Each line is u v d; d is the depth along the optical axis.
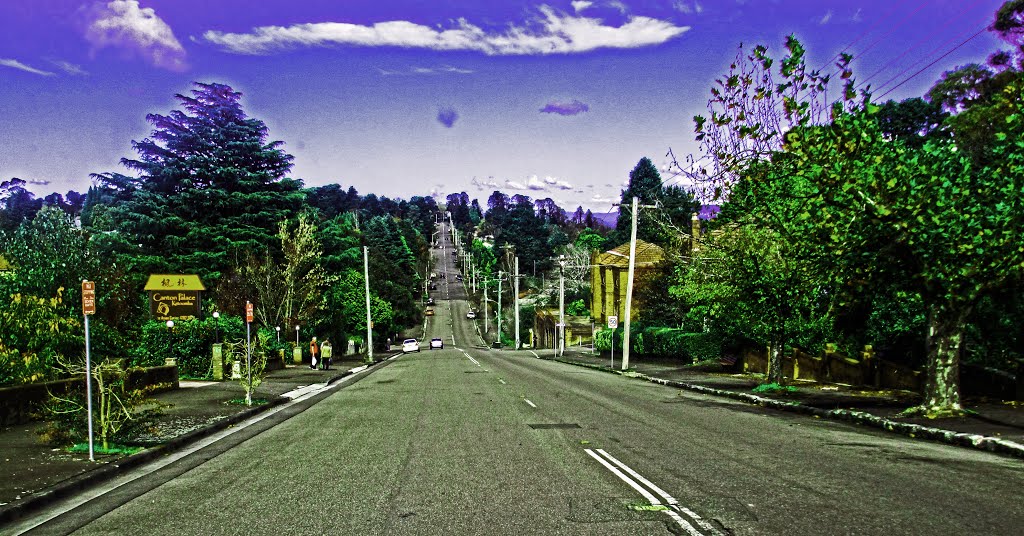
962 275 12.77
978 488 8.04
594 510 7.18
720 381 25.27
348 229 118.19
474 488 8.35
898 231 13.30
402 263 147.00
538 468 9.52
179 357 28.50
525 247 160.25
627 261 60.62
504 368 37.31
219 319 32.31
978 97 30.23
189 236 44.97
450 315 140.25
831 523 6.56
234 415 16.67
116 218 45.16
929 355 13.90
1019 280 13.46
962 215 12.49
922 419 13.30
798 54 14.77
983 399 15.43
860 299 16.02
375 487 8.59
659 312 45.34
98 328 20.64
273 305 41.16
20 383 15.59
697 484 8.38
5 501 8.06
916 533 6.20
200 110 47.78
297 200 49.50
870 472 9.06
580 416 15.70
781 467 9.45
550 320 82.69
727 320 23.09
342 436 13.38
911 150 14.34
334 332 54.75
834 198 13.88
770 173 17.75
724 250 21.09
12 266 24.95
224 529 6.91
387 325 80.44
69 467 10.10
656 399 20.05
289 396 23.00
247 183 46.50
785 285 20.14
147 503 8.24
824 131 13.88
